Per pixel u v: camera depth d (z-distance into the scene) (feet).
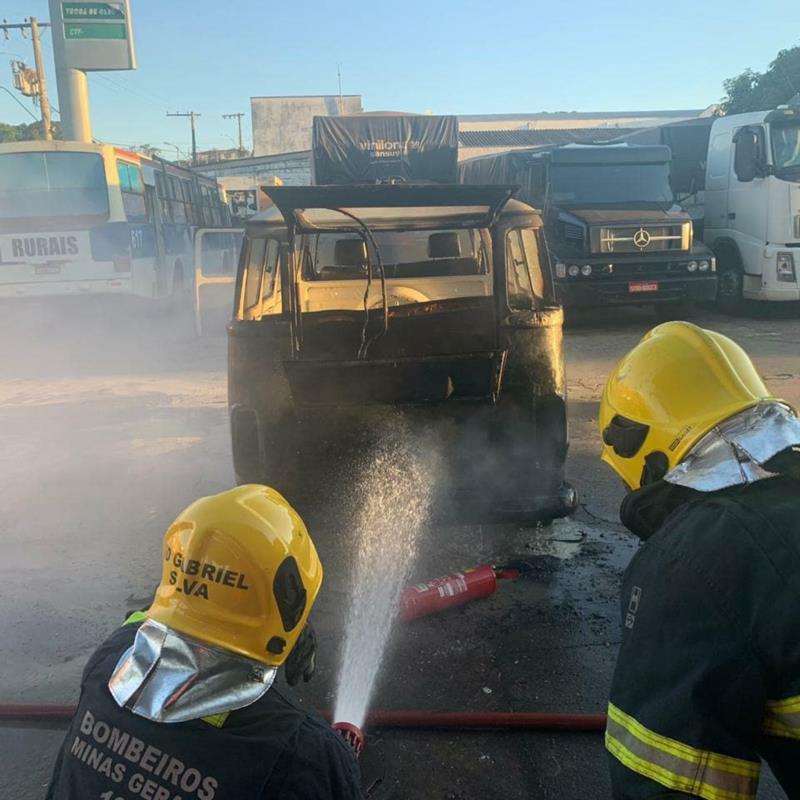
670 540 4.39
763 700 4.00
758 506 4.34
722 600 4.06
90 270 44.24
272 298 14.79
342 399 13.44
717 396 4.83
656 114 121.70
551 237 38.34
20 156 43.16
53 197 43.55
